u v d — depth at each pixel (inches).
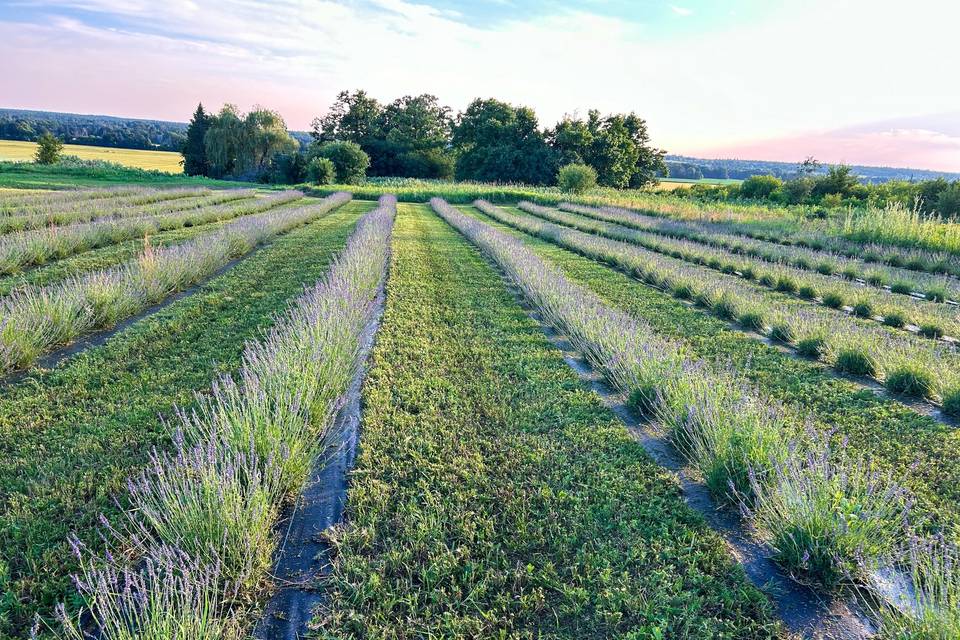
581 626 112.7
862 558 123.8
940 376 236.1
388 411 205.5
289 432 163.8
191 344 275.1
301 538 138.7
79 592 114.2
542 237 792.9
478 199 1546.5
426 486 157.3
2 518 136.0
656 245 695.1
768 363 280.4
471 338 302.4
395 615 114.4
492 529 139.4
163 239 613.3
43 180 1652.3
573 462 174.7
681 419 182.1
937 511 152.9
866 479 150.4
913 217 709.3
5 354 225.9
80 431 181.0
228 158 2600.9
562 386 239.3
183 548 119.3
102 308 302.5
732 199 1702.8
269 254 550.3
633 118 2918.3
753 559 135.9
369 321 330.6
